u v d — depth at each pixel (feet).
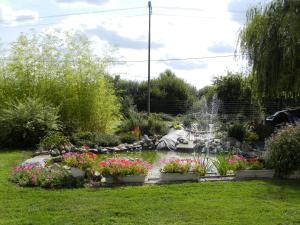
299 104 64.90
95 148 48.78
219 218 19.48
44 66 55.83
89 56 57.36
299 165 28.94
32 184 26.53
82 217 19.71
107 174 27.14
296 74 52.08
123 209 20.88
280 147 29.48
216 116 76.33
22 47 55.52
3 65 55.21
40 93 54.39
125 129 59.47
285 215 19.92
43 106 50.52
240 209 20.85
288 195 23.71
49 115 48.21
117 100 61.87
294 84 52.31
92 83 56.49
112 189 25.32
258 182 27.30
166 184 26.91
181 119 76.89
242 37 55.52
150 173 31.32
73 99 55.11
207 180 28.25
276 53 53.01
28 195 23.86
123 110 73.05
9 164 35.12
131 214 20.15
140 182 27.43
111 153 48.11
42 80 55.31
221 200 22.57
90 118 56.39
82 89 55.98
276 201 22.40
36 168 28.76
